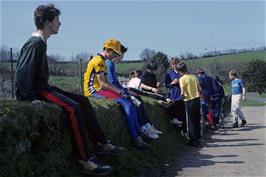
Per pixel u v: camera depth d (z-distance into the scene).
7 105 4.18
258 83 46.91
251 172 6.93
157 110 9.60
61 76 22.84
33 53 4.82
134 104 7.28
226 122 16.03
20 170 4.06
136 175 6.23
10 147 3.93
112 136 6.33
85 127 5.07
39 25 5.08
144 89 10.36
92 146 5.52
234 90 14.51
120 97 7.06
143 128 7.42
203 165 7.47
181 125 10.31
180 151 8.91
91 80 6.96
